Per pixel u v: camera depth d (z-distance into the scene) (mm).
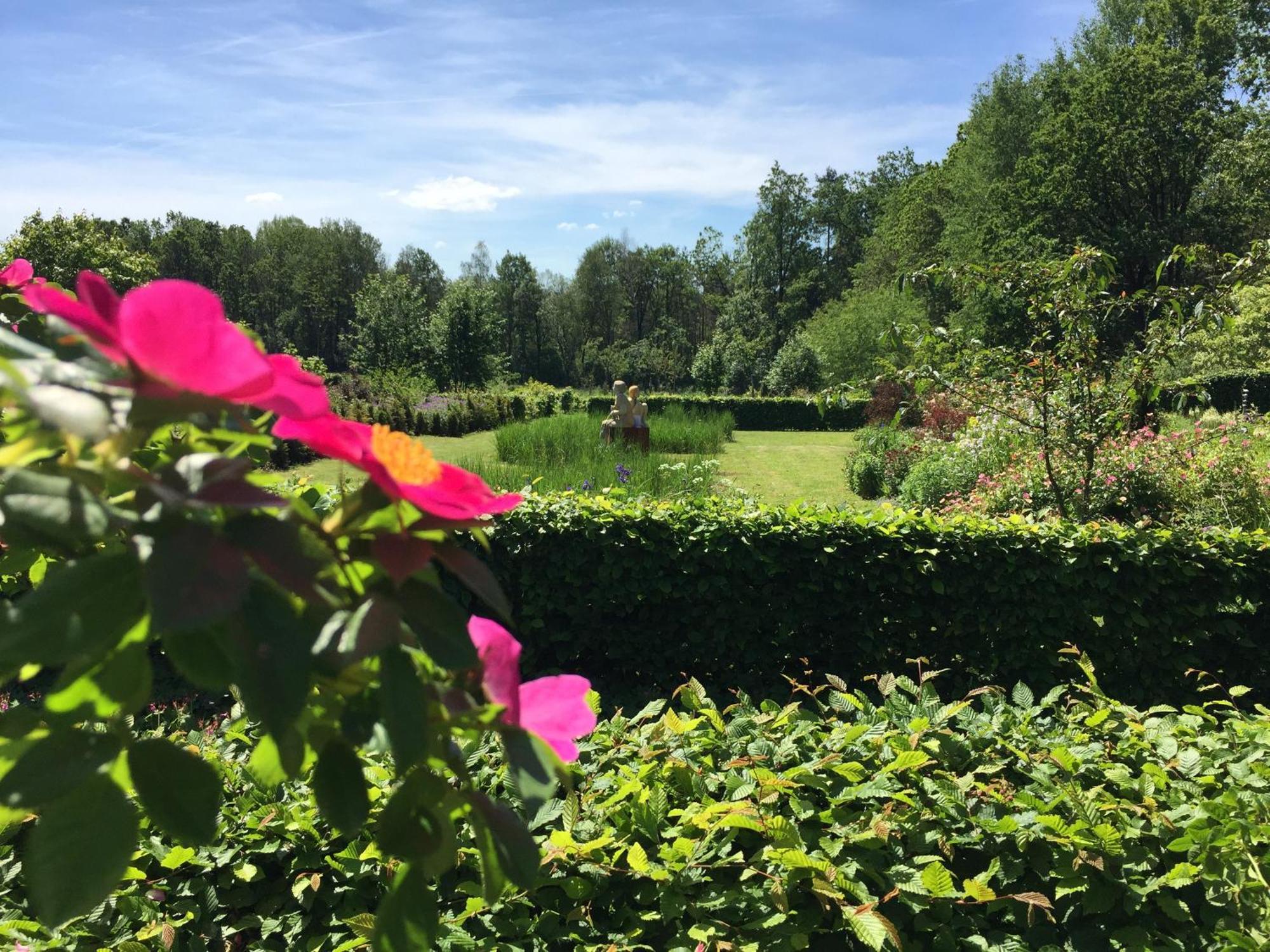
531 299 61406
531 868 675
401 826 680
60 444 575
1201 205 25266
